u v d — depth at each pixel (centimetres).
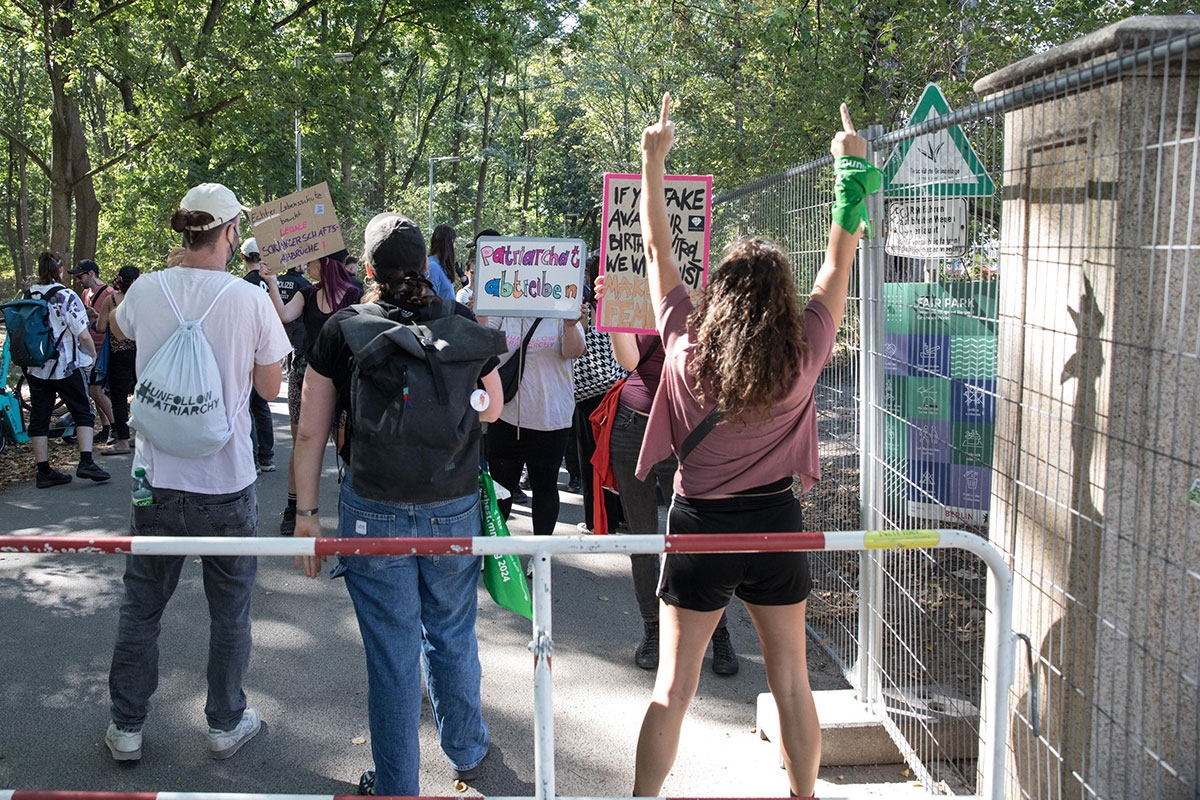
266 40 1956
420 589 324
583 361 553
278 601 538
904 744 349
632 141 3669
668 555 291
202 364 335
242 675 371
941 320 357
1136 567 242
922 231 361
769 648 294
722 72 1073
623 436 454
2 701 412
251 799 239
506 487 556
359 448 300
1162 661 230
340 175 3462
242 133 2117
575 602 548
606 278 395
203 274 346
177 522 346
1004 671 242
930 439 362
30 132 3956
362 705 415
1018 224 282
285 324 659
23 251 4503
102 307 956
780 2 948
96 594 543
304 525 312
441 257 653
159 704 412
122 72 2012
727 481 280
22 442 891
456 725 346
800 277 443
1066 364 258
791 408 276
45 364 786
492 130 5222
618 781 357
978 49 826
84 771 359
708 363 270
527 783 355
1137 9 764
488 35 2211
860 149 286
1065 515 259
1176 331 234
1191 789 245
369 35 2284
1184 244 233
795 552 284
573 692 431
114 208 2672
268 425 862
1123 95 233
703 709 417
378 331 296
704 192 388
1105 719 247
